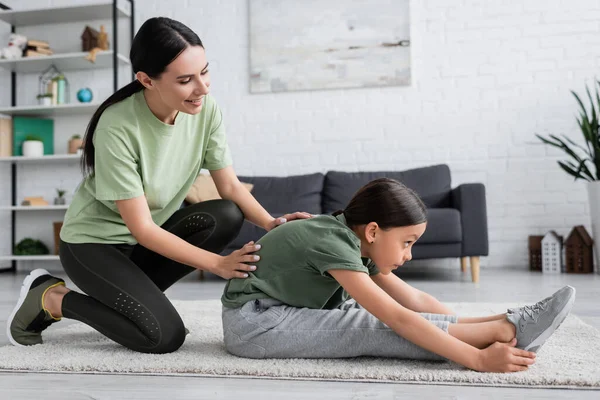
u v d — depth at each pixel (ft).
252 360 4.51
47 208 14.32
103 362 4.49
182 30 4.47
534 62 13.85
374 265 4.87
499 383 3.83
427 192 13.16
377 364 4.33
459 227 11.34
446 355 4.08
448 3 14.19
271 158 14.80
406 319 4.10
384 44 14.26
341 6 14.43
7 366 4.42
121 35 15.34
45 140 15.42
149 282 5.05
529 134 13.84
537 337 4.10
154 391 3.79
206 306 7.94
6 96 15.57
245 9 14.93
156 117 5.01
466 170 14.07
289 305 4.70
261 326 4.54
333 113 14.57
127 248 5.51
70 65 15.16
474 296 8.96
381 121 14.40
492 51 14.02
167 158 5.21
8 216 15.58
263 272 4.69
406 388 3.78
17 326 5.27
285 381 4.00
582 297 8.59
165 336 4.79
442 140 14.17
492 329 4.20
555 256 12.55
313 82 14.55
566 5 13.74
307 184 13.71
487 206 13.98
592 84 13.64
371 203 4.29
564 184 13.67
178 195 5.63
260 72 14.75
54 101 14.82
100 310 5.00
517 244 13.83
